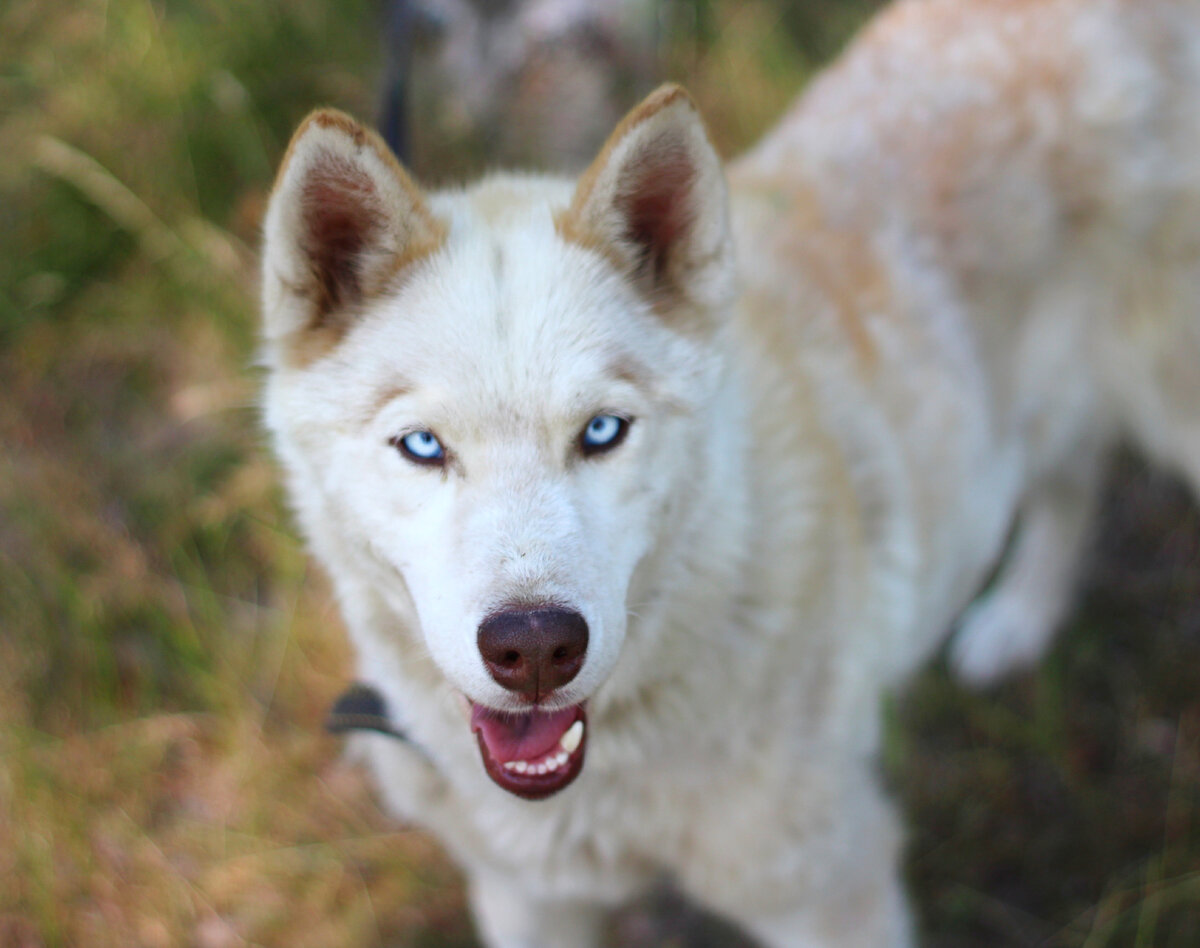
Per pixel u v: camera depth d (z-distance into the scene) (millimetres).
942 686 1248
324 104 1524
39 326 1446
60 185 1469
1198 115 1105
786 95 1623
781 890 937
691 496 872
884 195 1062
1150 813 1176
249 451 1331
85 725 1196
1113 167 1090
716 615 889
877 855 965
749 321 960
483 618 796
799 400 954
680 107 837
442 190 955
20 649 1207
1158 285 1118
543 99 1443
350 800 1185
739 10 1699
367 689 957
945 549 1061
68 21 1558
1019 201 1079
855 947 979
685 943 1136
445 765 921
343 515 860
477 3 1413
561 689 804
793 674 914
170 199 1467
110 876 1142
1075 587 1307
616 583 824
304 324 862
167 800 1183
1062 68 1090
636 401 837
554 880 955
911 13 1145
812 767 922
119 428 1400
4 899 1122
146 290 1461
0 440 1370
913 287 1051
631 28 1441
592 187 846
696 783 911
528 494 815
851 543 958
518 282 834
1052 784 1197
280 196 837
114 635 1241
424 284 842
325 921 1138
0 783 1152
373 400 838
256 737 1197
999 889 1157
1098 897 1146
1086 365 1159
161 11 1545
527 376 819
